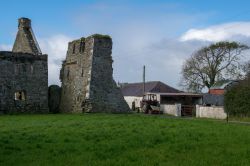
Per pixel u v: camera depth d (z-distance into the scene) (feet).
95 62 161.68
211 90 246.47
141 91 246.88
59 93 182.80
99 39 164.14
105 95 163.22
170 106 180.34
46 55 173.17
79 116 133.59
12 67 163.02
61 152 55.52
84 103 159.94
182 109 177.78
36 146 60.08
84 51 167.63
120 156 52.44
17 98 174.91
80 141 65.16
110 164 47.50
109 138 68.59
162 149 57.52
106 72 164.76
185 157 51.70
